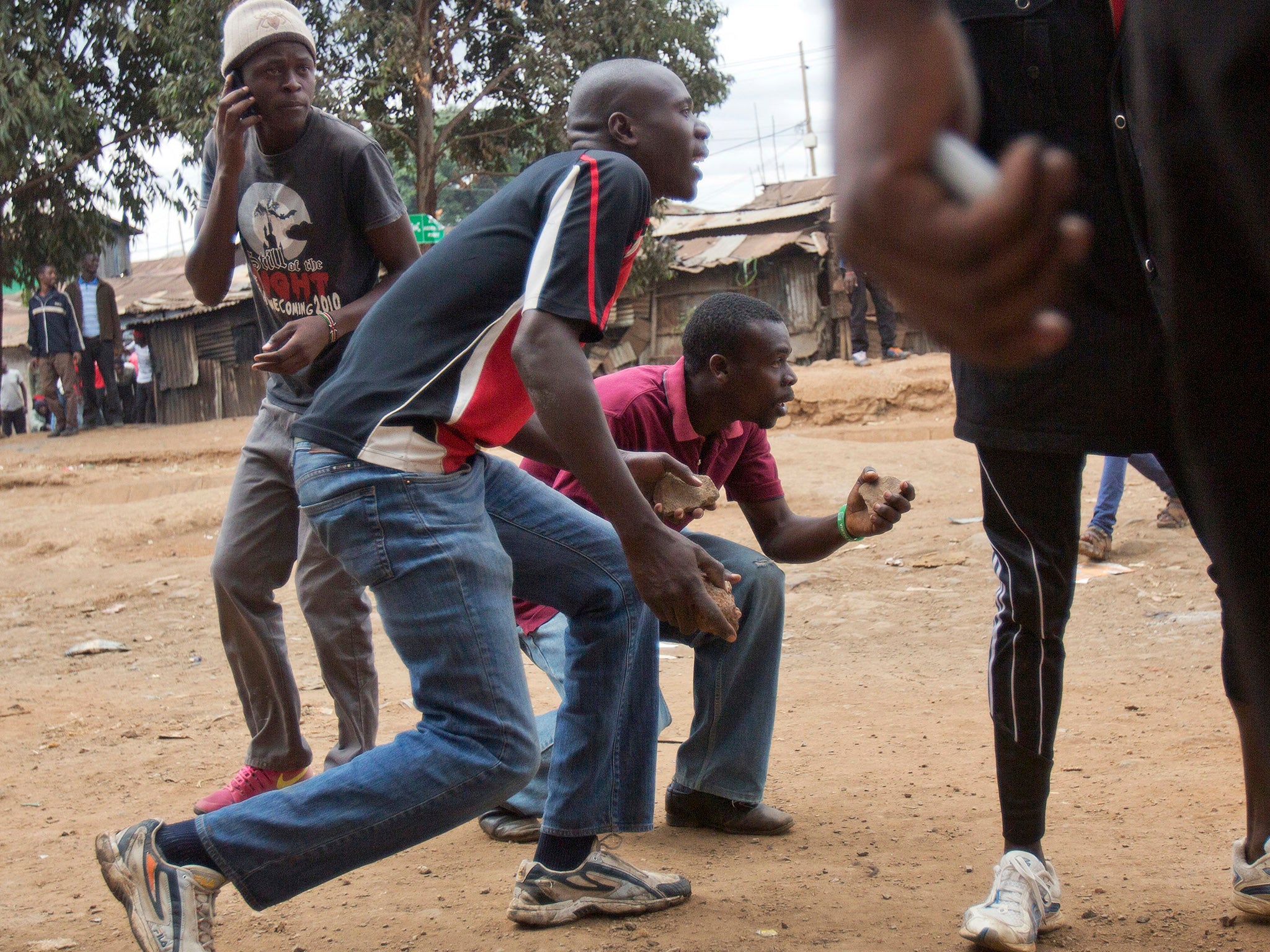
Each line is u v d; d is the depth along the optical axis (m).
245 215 3.40
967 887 2.80
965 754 4.01
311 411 2.37
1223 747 3.88
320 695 5.42
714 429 3.25
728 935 2.54
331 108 17.86
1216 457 0.66
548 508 2.60
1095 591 6.62
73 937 2.71
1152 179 0.65
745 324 3.11
